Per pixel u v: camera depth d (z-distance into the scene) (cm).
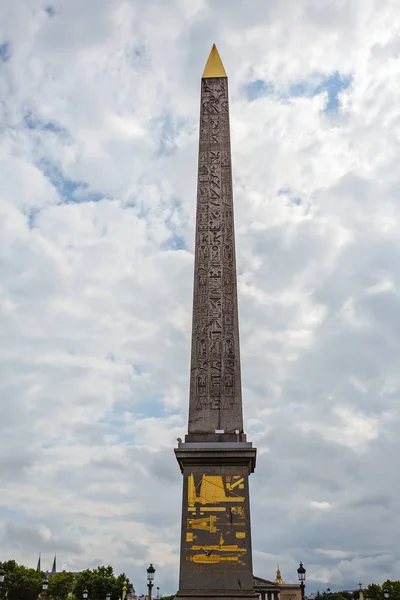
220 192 3544
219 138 3697
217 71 3922
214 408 3083
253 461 2998
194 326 3256
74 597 14525
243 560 2727
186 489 2867
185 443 2961
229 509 2819
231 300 3300
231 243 3428
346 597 16362
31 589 14638
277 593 10500
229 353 3192
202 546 2756
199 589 2678
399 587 13400
